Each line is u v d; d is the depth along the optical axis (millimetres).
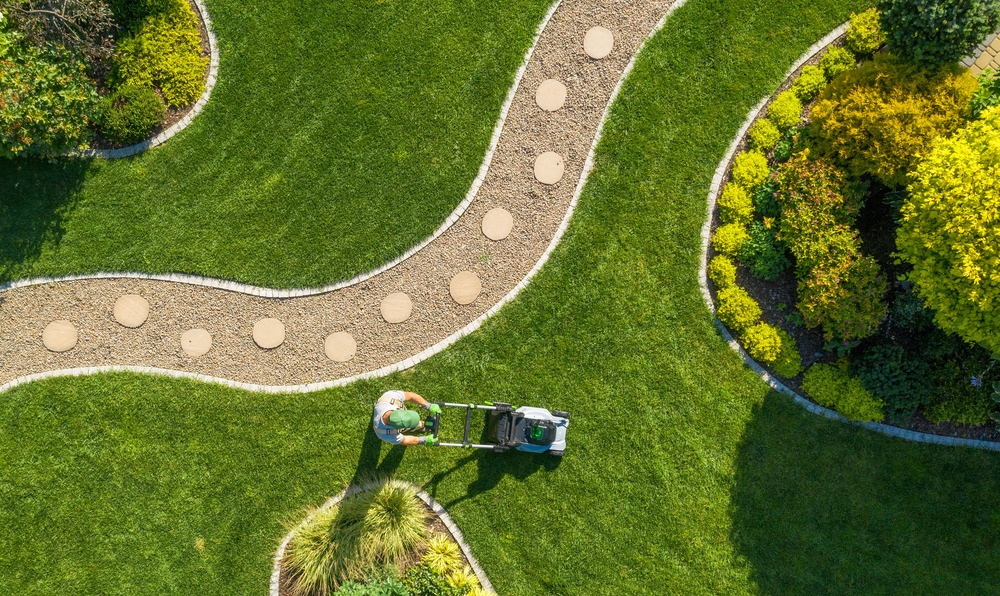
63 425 10289
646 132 10336
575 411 10062
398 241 10430
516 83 10492
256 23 10508
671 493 9914
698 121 10281
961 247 7496
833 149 9078
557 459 10086
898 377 9242
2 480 10188
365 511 9773
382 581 9703
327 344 10414
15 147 9125
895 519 9742
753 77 10273
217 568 10078
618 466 9992
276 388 10359
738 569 9789
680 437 9961
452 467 10156
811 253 9047
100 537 10117
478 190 10438
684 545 9844
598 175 10344
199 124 10430
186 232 10422
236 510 10141
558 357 10156
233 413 10305
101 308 10445
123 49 10188
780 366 9680
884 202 9359
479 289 10375
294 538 9984
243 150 10438
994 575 9523
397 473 10188
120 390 10359
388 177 10430
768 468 9875
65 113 9344
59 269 10398
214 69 10469
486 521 10094
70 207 10414
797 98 10047
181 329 10453
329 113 10453
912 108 8445
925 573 9648
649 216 10219
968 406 9305
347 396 10297
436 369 10281
